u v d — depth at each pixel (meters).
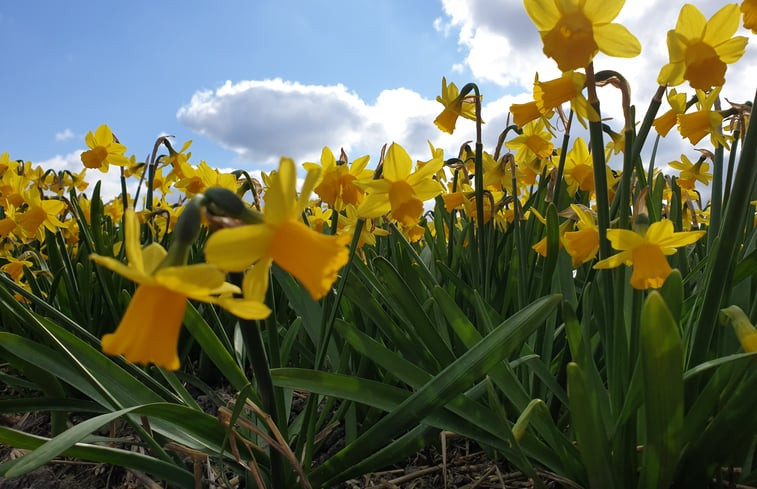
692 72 0.30
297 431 0.40
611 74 0.30
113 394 0.35
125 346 0.17
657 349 0.24
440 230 0.68
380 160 0.43
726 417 0.27
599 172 0.29
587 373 0.28
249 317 0.18
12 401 0.38
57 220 0.68
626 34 0.27
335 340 0.49
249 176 0.38
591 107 0.29
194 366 0.64
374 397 0.34
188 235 0.18
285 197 0.18
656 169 0.71
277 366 0.37
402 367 0.36
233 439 0.29
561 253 0.46
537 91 0.36
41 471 0.44
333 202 0.39
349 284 0.43
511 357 0.42
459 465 0.42
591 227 0.35
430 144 0.60
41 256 0.77
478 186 0.47
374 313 0.43
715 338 0.35
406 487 0.39
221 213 0.20
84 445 0.29
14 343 0.35
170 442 0.32
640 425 0.33
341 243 0.19
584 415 0.26
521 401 0.34
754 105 0.25
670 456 0.27
